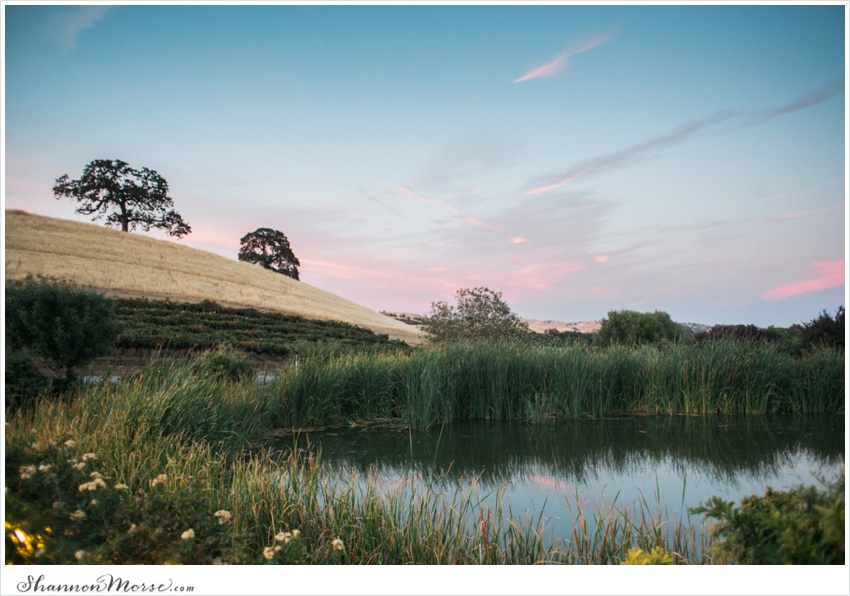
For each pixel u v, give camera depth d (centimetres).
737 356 1209
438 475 696
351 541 420
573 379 1158
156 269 4531
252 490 470
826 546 248
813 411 1190
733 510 285
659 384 1197
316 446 873
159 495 375
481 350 1200
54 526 320
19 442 438
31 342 1009
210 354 1204
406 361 1188
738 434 957
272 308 4225
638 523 488
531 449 857
